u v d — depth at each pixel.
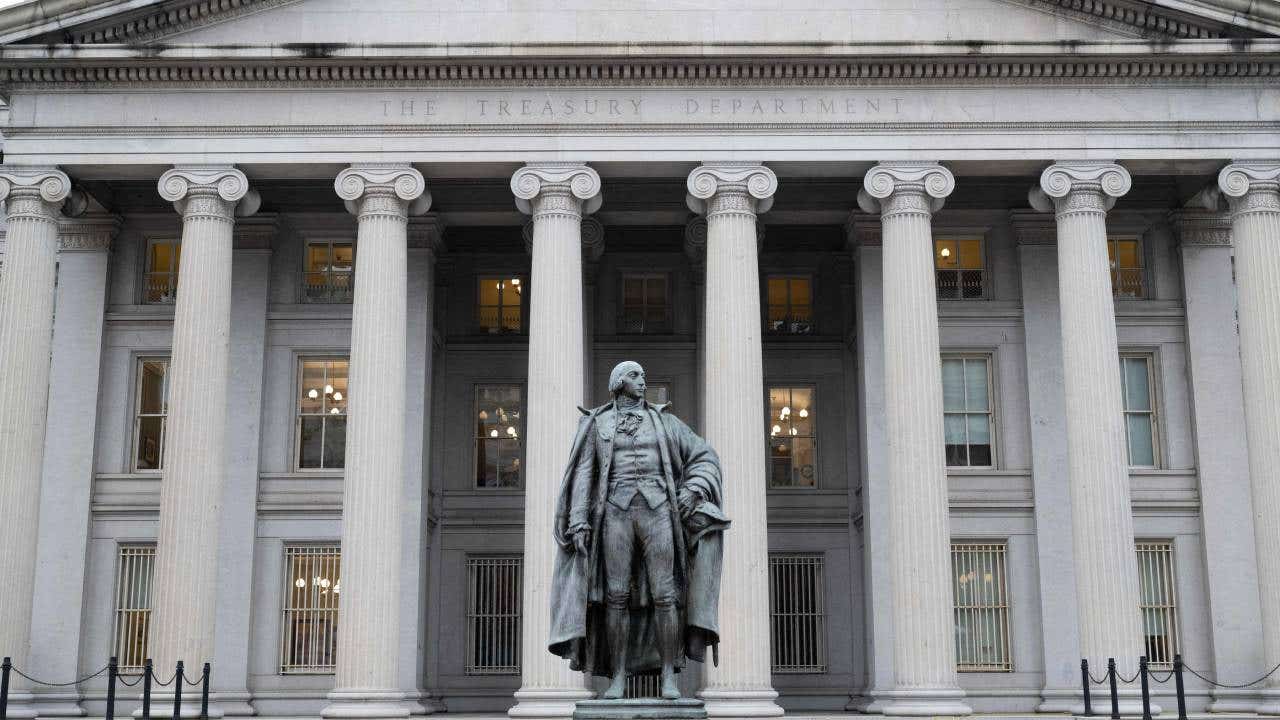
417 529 38.84
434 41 36.41
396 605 33.91
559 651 14.23
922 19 36.66
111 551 39.19
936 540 33.84
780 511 42.91
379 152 35.84
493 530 42.78
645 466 14.44
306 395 40.56
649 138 35.84
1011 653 38.47
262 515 39.34
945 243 41.06
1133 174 37.47
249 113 36.03
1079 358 34.94
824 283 44.72
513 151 35.81
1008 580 38.88
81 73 35.97
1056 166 35.78
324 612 39.00
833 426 43.69
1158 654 38.59
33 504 34.66
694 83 36.06
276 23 36.59
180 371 34.78
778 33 36.59
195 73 35.88
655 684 31.03
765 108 36.00
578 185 35.66
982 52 35.38
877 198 35.91
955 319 40.31
